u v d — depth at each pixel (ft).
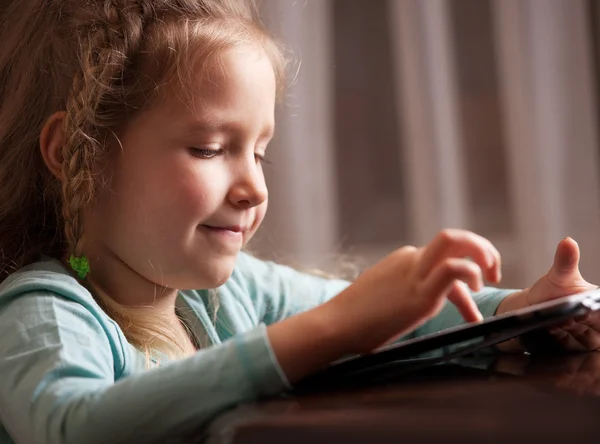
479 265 1.80
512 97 6.03
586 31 6.04
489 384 1.71
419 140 6.18
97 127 2.50
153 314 2.65
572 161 6.04
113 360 2.34
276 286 3.22
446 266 1.74
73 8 2.75
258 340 1.79
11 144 2.81
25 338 2.12
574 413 1.35
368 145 6.48
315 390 1.75
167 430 1.77
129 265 2.55
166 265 2.51
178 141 2.48
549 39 6.02
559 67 6.02
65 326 2.16
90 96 2.52
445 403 1.49
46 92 2.74
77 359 2.05
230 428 1.47
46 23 2.79
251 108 2.57
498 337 1.91
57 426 1.85
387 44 6.40
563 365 2.04
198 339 2.84
